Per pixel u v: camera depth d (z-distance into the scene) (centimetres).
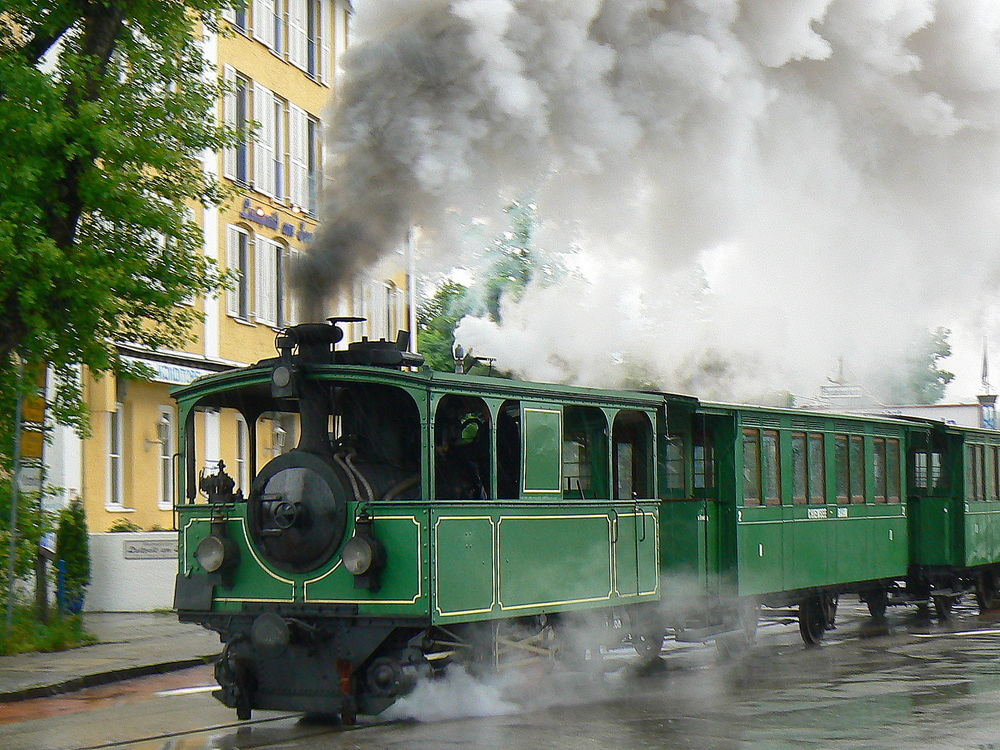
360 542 1070
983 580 2350
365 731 1062
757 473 1656
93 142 1409
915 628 2023
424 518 1070
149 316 1543
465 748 969
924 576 2117
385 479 1119
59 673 1392
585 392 1291
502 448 1209
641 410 1394
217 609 1152
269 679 1118
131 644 1656
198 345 2488
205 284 1545
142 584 2052
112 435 2283
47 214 1457
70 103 1450
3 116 1384
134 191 1467
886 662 1527
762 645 1783
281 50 2820
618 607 1385
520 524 1177
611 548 1306
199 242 1538
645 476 1410
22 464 1586
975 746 962
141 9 1480
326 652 1098
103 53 1497
